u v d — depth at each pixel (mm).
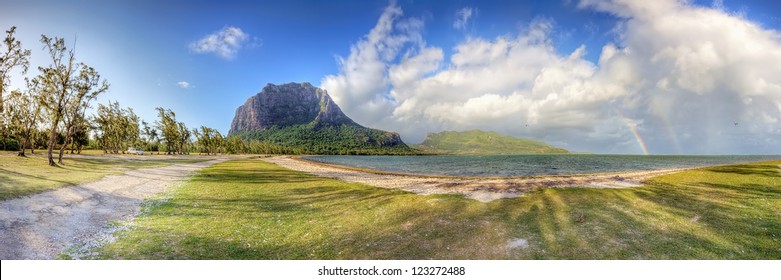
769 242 10773
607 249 10406
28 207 14023
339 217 15250
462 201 18062
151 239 11461
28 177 22578
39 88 36469
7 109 49875
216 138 132500
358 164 85750
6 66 38125
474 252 10461
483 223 13508
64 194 17562
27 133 48531
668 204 16484
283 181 29766
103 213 14688
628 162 96938
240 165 52875
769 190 19516
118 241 11133
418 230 12836
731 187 20875
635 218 13883
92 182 23078
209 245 11117
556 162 97562
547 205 16625
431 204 17453
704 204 16312
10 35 37906
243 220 14562
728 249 10266
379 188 24531
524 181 27547
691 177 25703
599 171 53219
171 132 103625
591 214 14641
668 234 11727
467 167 70438
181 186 24750
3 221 11734
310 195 21500
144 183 25266
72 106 38062
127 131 87688
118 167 39000
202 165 52125
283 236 12320
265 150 194625
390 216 15195
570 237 11555
